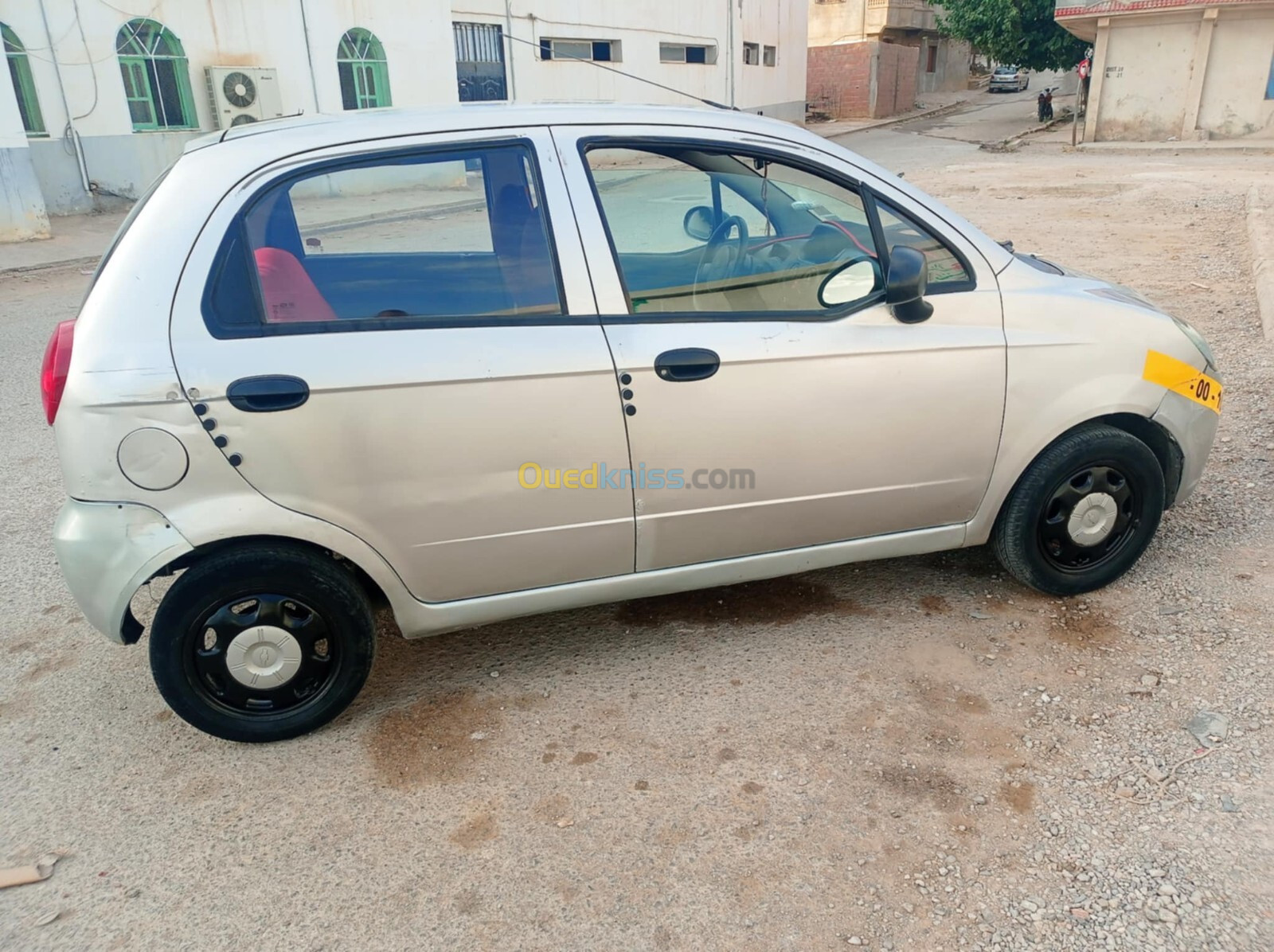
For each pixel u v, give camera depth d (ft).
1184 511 13.37
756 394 9.57
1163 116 76.38
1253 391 17.66
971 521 11.02
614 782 8.87
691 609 11.83
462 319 8.95
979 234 10.65
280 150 8.76
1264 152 68.33
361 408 8.62
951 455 10.46
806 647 10.85
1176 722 9.17
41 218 48.24
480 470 9.06
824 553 10.68
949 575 12.31
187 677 9.15
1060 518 11.00
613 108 9.75
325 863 8.07
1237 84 73.20
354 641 9.50
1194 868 7.52
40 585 13.19
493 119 9.31
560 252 9.19
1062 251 32.12
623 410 9.24
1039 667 10.23
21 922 7.58
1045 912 7.23
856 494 10.36
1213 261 29.01
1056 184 51.08
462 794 8.82
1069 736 9.12
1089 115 79.05
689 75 90.43
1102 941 6.95
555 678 10.55
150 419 8.28
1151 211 39.91
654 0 83.56
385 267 8.93
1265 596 11.06
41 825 8.64
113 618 8.68
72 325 8.84
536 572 9.74
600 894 7.61
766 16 103.24
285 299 8.66
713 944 7.11
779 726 9.52
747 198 9.98
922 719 9.50
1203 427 11.46
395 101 63.62
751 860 7.87
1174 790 8.32
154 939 7.38
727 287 9.83
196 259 8.44
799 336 9.69
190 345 8.36
